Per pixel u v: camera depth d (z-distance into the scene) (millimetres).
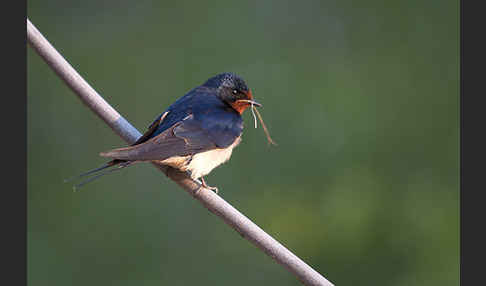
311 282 6910
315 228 12828
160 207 13352
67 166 13719
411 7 15062
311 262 12703
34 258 12711
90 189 13477
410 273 12469
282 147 13625
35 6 15211
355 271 12633
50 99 14086
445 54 14680
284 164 13500
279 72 14609
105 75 14734
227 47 14930
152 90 14641
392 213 12953
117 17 15266
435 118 14078
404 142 13789
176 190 13438
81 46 15016
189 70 14781
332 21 15242
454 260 12375
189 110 8875
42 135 13906
